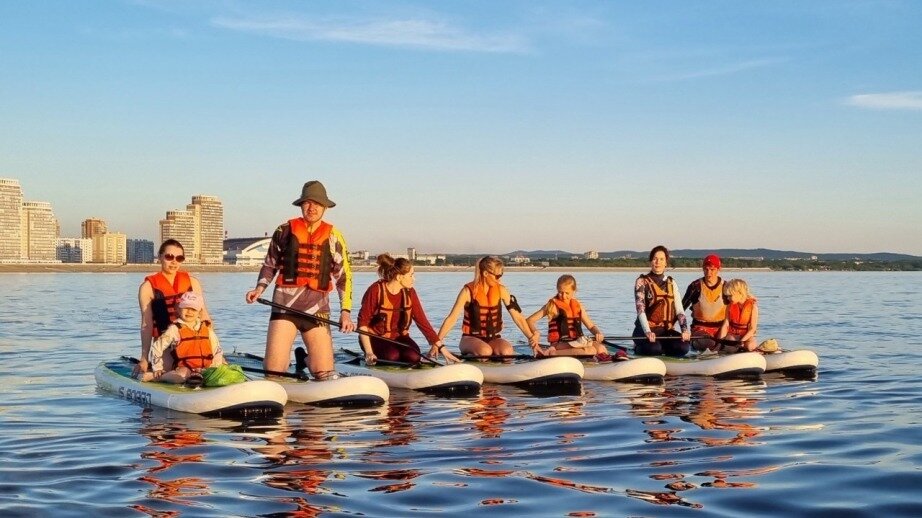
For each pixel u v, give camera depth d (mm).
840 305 29922
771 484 5309
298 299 9367
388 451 6406
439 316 23031
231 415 8016
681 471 5676
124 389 9156
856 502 4883
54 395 9406
